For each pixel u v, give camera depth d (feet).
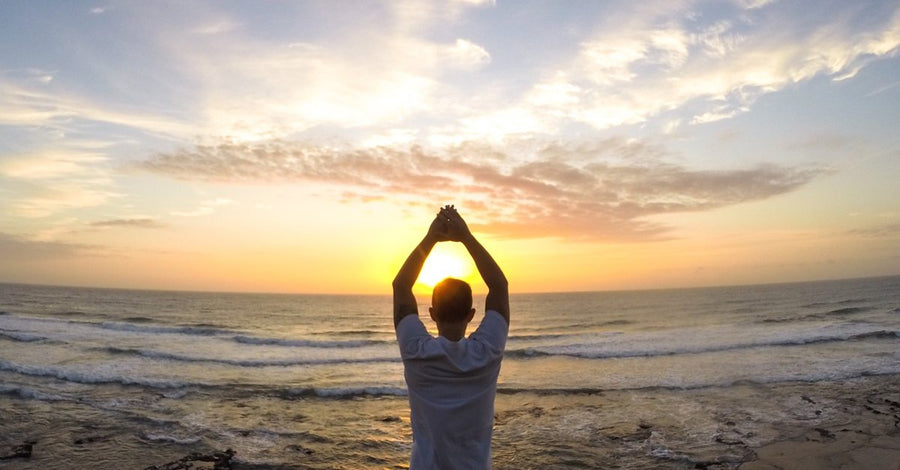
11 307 165.89
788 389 39.37
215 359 58.65
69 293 320.29
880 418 31.22
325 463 26.08
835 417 31.73
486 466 6.52
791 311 137.28
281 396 40.57
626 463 25.50
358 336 102.58
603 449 27.45
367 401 39.37
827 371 45.52
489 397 6.62
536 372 51.08
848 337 65.82
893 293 213.25
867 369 45.83
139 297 293.64
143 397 39.11
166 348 68.49
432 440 6.46
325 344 78.43
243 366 55.67
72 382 43.86
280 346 75.56
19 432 30.19
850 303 158.92
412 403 6.76
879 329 75.05
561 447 27.86
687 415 33.19
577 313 174.29
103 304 200.44
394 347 75.25
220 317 158.10
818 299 188.24
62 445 28.17
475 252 7.22
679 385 41.88
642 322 126.41
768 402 35.76
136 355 59.62
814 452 25.99
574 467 25.18
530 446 28.14
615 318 144.87
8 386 39.96
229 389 42.50
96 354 59.31
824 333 72.38
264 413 35.53
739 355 56.59
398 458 26.94
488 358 6.55
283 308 232.32
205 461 25.96
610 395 39.29
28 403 36.50
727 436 28.76
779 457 25.53
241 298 373.40
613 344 72.64
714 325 100.37
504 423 32.50
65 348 63.82
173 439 29.27
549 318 152.46
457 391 6.48
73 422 32.22
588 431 30.48
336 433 31.01
